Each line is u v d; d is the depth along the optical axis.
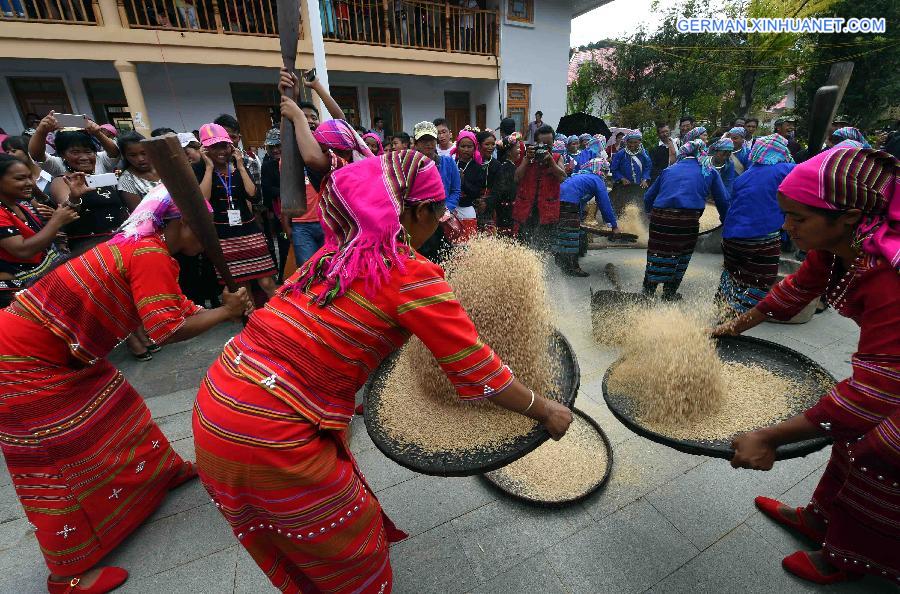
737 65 13.66
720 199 3.92
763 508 1.97
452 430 1.56
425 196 1.18
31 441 1.64
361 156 1.42
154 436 2.08
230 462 1.10
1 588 1.82
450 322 1.12
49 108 8.64
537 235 5.11
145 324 1.49
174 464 2.20
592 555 1.82
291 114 1.32
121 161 3.46
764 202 3.28
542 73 12.12
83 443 1.72
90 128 4.12
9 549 1.98
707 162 3.85
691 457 2.30
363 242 1.10
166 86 8.95
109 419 1.83
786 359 1.97
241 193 3.93
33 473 1.67
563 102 12.68
